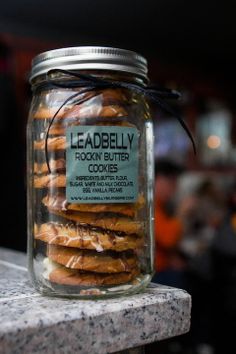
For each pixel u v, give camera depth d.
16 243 1.23
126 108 0.33
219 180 2.53
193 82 2.36
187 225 2.29
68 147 0.32
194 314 1.55
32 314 0.29
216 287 1.50
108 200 0.32
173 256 1.62
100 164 0.32
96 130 0.32
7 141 1.27
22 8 1.64
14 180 1.25
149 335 0.32
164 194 1.65
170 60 2.25
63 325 0.28
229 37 2.04
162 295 0.33
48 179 0.33
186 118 2.33
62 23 1.79
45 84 0.34
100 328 0.30
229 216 1.51
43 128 0.34
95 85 0.32
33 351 0.27
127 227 0.32
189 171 2.35
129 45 2.07
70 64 0.32
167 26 1.88
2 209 1.24
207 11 1.72
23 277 0.42
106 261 0.32
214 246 1.50
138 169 0.34
